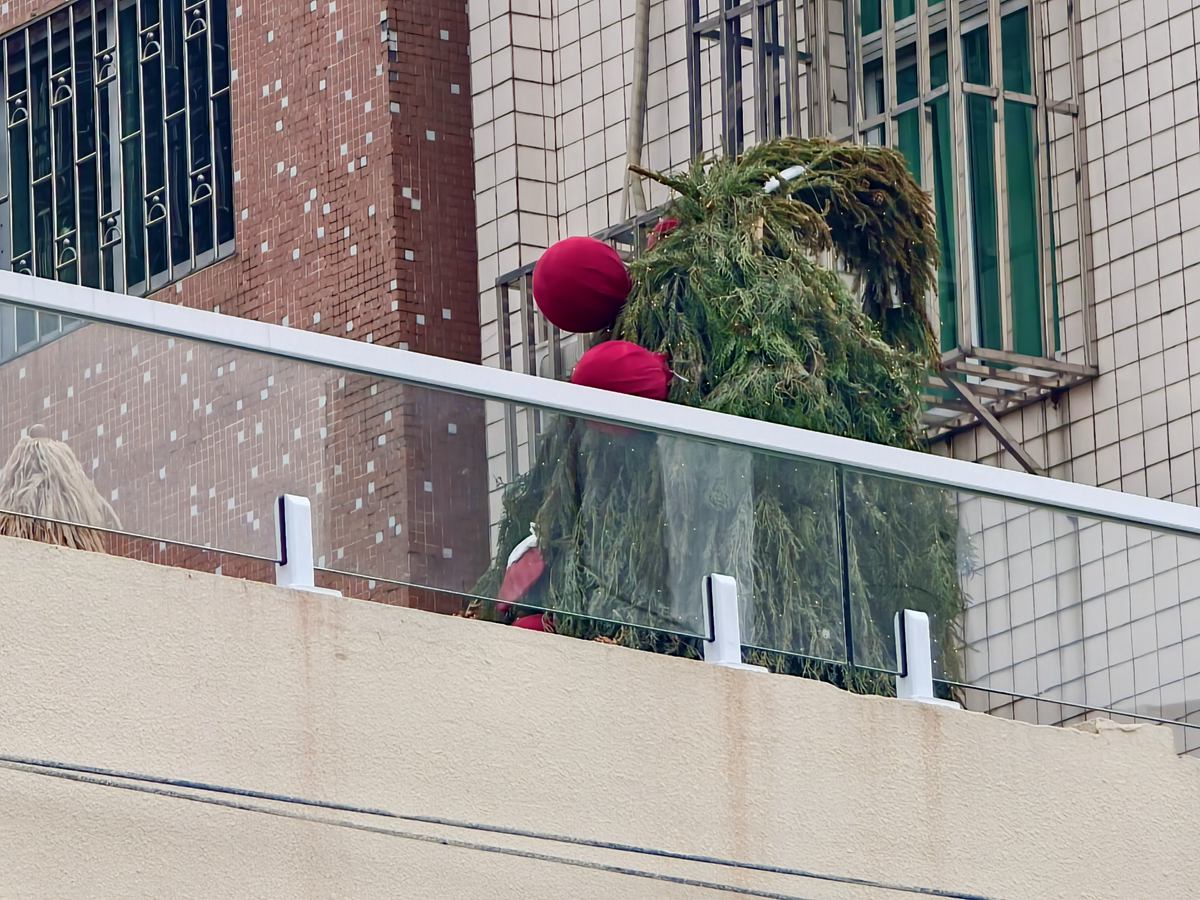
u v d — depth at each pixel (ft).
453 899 52.29
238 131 115.03
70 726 48.93
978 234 94.84
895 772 58.54
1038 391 95.40
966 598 61.26
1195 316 91.50
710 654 57.82
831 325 71.51
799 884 56.44
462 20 111.14
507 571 56.24
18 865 47.73
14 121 123.24
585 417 57.93
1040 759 60.70
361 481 54.90
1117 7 95.40
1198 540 64.75
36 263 121.70
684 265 71.72
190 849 49.62
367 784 51.90
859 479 60.64
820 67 98.02
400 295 107.34
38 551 49.47
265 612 51.72
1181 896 61.72
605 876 54.19
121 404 52.29
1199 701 63.77
